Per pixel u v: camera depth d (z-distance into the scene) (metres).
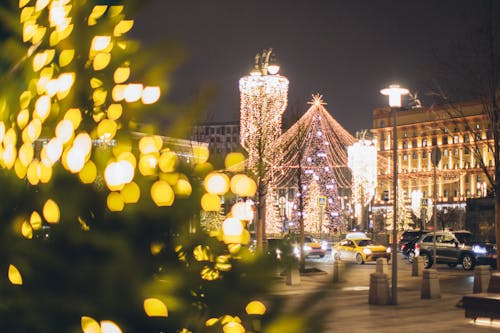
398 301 19.30
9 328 2.22
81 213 2.19
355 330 13.79
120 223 2.14
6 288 2.22
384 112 162.38
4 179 2.41
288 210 67.75
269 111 24.36
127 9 2.40
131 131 2.23
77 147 2.21
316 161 67.25
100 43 2.38
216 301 2.02
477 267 22.16
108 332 2.03
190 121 2.17
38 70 2.49
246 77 24.03
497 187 20.30
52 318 2.13
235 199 2.13
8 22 2.70
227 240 2.08
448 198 147.50
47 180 2.26
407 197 149.50
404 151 157.62
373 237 61.97
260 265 2.01
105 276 2.06
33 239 2.26
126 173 2.12
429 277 20.12
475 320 15.03
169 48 2.22
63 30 2.48
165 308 2.02
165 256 2.09
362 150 62.81
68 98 2.36
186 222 2.13
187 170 2.12
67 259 2.16
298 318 1.95
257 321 2.01
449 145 148.38
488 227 41.81
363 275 29.75
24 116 2.47
